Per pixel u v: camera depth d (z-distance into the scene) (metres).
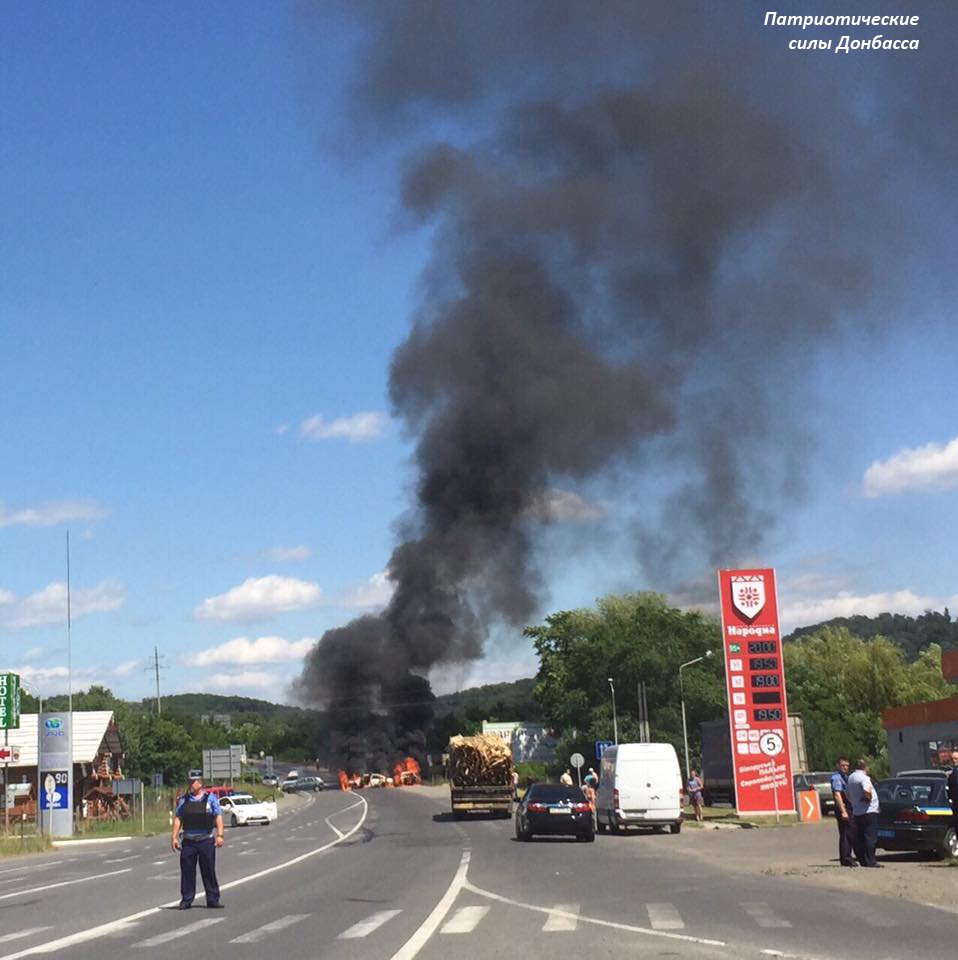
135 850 43.16
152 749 110.19
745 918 14.95
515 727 129.25
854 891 18.42
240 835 48.50
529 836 35.88
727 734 61.28
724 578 45.25
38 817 56.12
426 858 28.81
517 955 11.92
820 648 100.75
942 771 25.80
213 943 13.80
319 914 16.69
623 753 39.09
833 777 22.97
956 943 12.44
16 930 16.19
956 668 52.28
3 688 61.31
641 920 14.88
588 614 104.00
